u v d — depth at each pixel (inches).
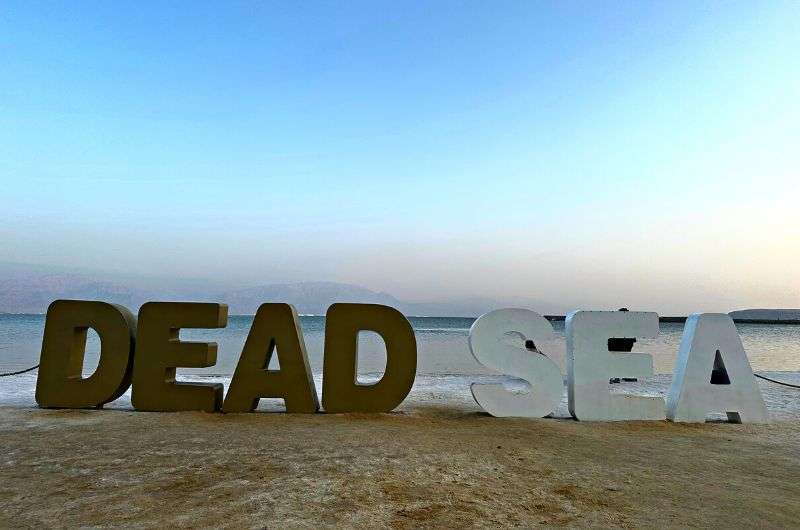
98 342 1090.7
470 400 376.2
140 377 290.2
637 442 239.6
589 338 299.6
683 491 167.2
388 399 294.7
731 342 302.8
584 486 169.3
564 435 250.4
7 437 220.7
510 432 253.8
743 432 268.4
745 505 154.4
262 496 150.1
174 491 153.9
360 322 299.4
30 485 158.4
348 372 295.1
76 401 289.6
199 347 292.0
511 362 300.2
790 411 347.9
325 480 166.6
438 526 131.9
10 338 1123.3
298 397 291.0
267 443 216.4
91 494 150.6
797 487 174.2
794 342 1563.7
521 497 156.7
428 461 193.0
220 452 200.1
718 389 295.3
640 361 300.4
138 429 239.0
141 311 294.4
